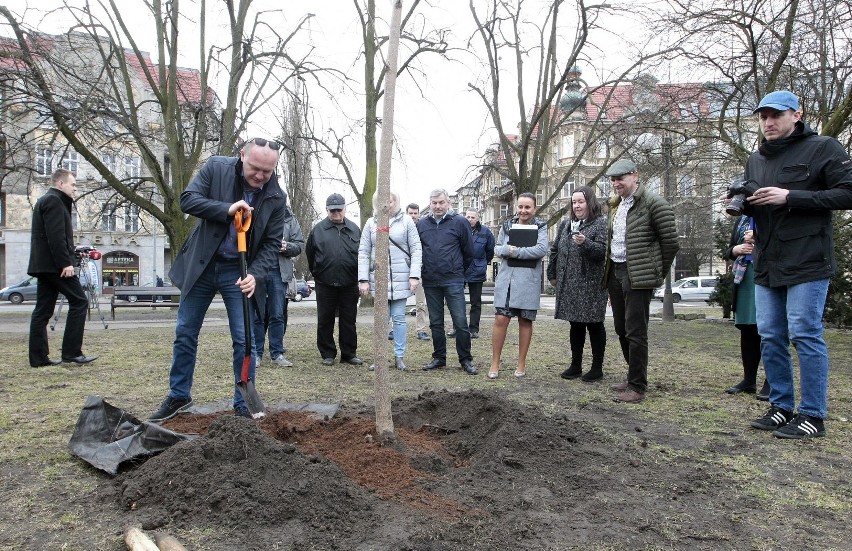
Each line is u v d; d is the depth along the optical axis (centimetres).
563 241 621
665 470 322
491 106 1730
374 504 261
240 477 263
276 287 700
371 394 520
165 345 882
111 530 239
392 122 337
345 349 713
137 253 4444
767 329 416
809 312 391
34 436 377
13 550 222
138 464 311
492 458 323
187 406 419
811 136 393
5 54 1064
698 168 1544
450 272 665
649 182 1541
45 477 303
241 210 385
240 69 1524
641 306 513
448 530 239
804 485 302
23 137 1238
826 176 379
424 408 420
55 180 652
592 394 537
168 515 248
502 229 641
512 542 232
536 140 1784
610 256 558
